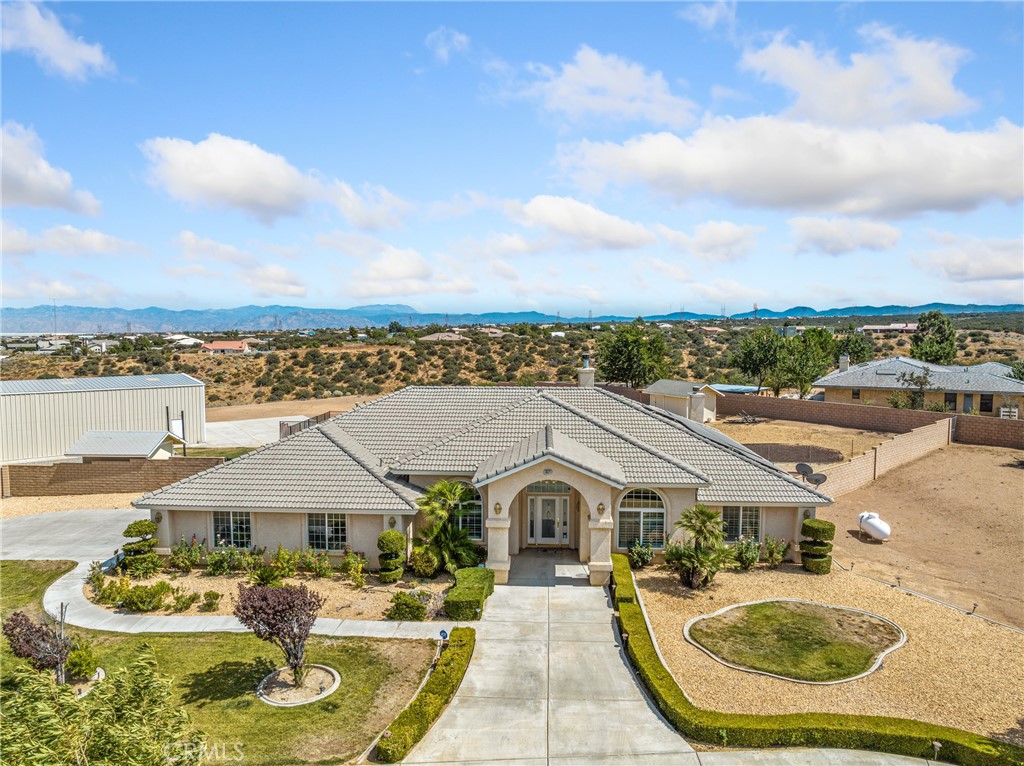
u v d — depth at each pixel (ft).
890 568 82.53
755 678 56.24
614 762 46.26
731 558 78.48
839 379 194.59
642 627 63.41
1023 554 85.56
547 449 75.97
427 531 81.51
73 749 32.55
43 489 120.88
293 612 53.78
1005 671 57.36
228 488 83.41
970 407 173.17
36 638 52.70
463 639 61.41
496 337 401.08
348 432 98.12
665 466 83.56
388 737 46.60
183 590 76.43
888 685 55.06
